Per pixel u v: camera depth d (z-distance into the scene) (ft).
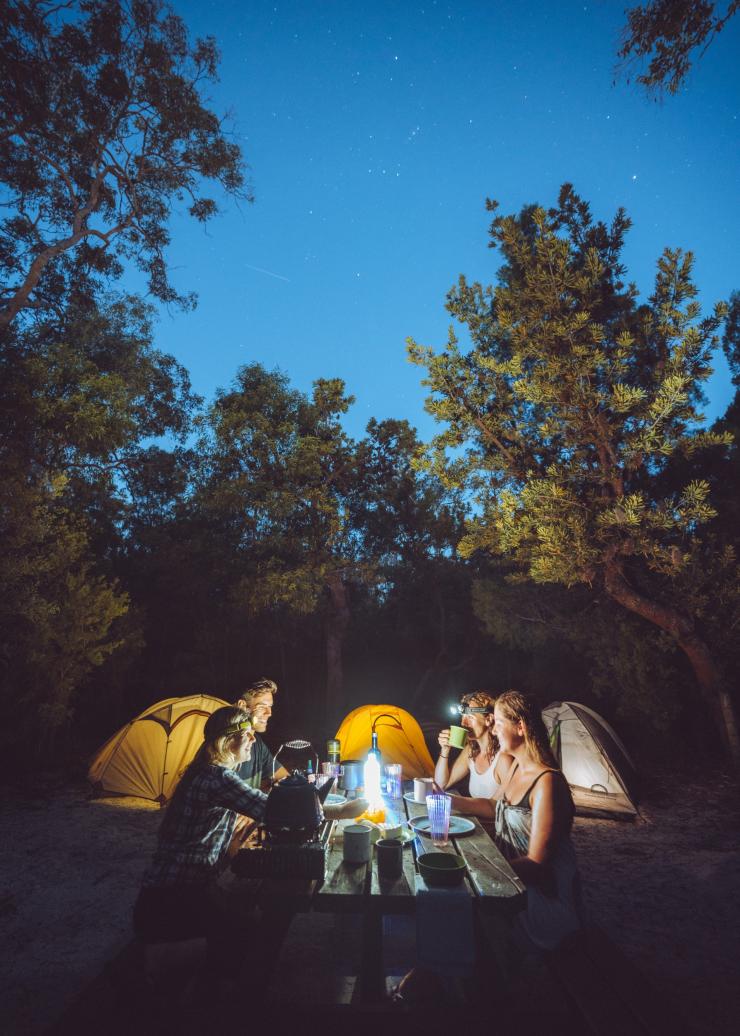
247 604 49.57
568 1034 7.61
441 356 32.53
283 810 9.00
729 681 32.63
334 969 11.12
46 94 43.75
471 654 56.95
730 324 45.42
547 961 8.69
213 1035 7.36
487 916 9.92
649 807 25.96
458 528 55.47
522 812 9.90
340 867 9.57
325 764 13.96
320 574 48.67
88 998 8.09
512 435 32.78
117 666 42.19
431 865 8.98
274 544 49.21
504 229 31.32
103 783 27.40
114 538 60.44
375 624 63.77
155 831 22.50
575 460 31.04
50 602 35.14
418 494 55.16
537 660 44.91
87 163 50.01
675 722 36.81
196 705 27.89
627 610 37.42
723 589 31.30
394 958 10.99
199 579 53.72
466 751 14.58
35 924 14.71
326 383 53.47
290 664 61.82
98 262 56.13
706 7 18.43
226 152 52.21
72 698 38.65
